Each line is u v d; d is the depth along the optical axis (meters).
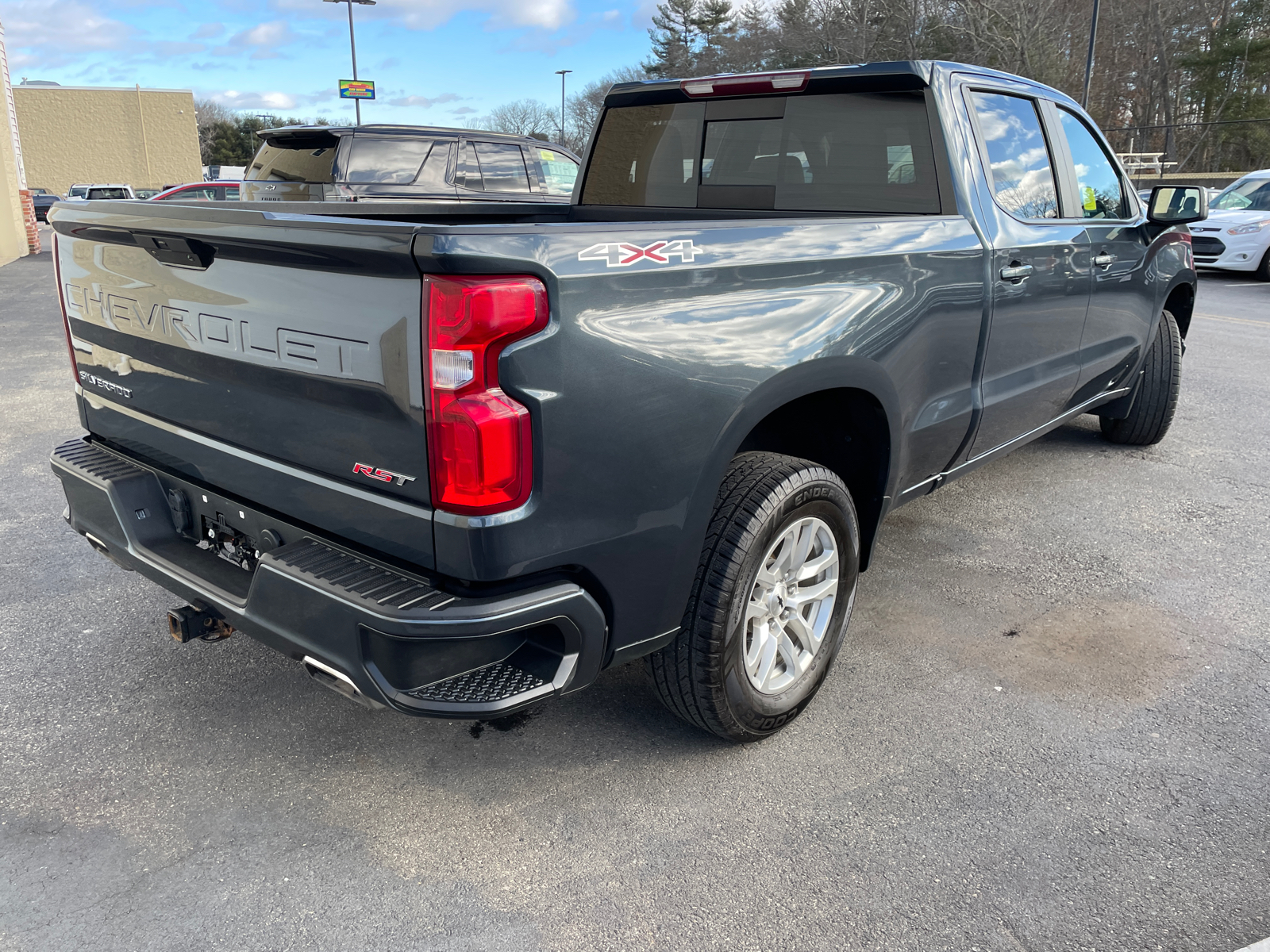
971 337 2.94
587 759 2.46
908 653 3.04
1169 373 5.02
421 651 1.76
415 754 2.47
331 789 2.32
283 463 2.02
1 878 2.00
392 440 1.74
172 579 2.27
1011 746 2.54
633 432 1.85
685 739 2.56
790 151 3.21
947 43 38.66
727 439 2.04
